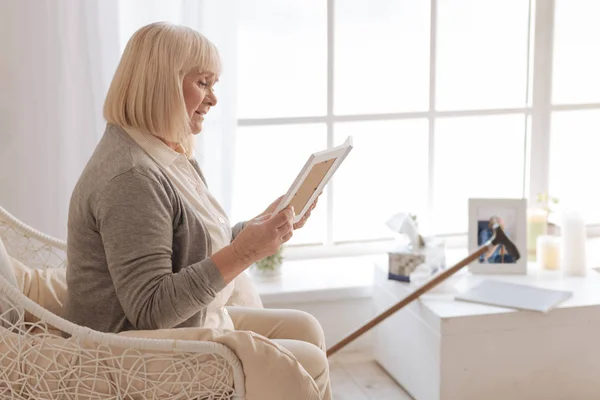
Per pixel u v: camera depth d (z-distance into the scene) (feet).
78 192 5.65
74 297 5.77
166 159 5.89
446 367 8.20
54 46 8.73
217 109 9.29
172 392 5.31
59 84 8.81
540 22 10.85
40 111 8.84
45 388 5.33
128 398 5.36
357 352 10.16
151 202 5.46
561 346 8.44
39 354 5.26
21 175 8.93
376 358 9.85
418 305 8.57
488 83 10.95
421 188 11.03
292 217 5.67
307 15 10.28
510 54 10.93
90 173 5.62
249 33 10.18
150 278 5.38
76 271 5.74
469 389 8.30
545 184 11.32
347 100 10.62
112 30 8.83
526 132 11.16
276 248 5.61
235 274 5.56
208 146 9.34
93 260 5.67
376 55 10.58
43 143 8.90
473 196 11.19
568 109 11.19
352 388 9.20
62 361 5.32
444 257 9.22
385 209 10.99
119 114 5.79
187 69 5.89
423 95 10.80
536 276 9.32
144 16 8.98
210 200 6.33
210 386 5.33
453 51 10.78
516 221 9.36
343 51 10.48
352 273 10.27
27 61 8.72
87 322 5.74
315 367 5.72
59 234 9.07
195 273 5.45
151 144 5.82
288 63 10.34
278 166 10.54
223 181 9.43
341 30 10.42
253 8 10.14
